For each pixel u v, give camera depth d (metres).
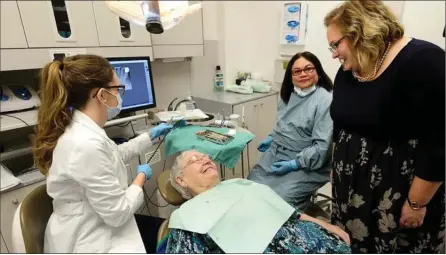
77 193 0.94
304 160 1.58
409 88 0.85
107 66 0.97
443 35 1.80
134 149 1.38
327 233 1.08
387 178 1.00
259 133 2.71
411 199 0.95
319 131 1.56
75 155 0.86
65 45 1.56
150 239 1.24
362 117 1.00
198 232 0.99
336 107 1.13
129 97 1.74
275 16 2.80
